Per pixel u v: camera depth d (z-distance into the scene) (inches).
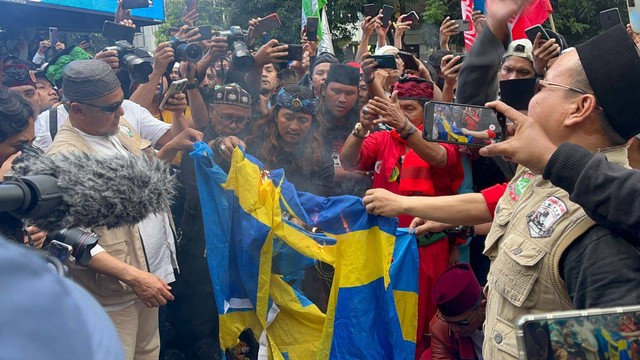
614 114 65.8
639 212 58.9
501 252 71.9
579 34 456.8
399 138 143.3
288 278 109.7
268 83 171.2
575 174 62.4
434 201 91.9
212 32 158.6
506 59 125.5
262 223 103.1
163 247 115.4
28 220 52.4
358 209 106.3
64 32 329.7
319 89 171.5
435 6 415.2
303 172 134.0
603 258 62.9
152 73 148.3
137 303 109.9
